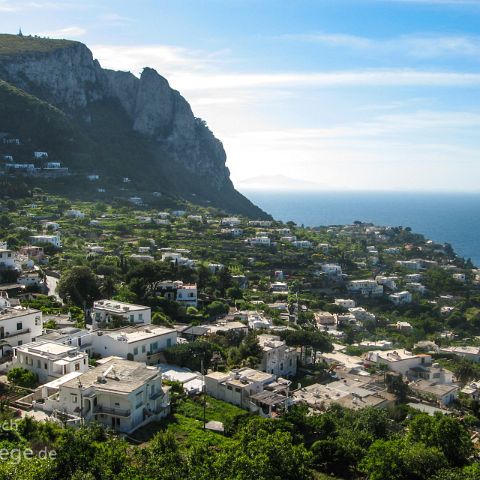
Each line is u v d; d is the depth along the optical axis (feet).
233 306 540.52
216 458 203.31
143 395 250.57
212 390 301.84
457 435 258.37
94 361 293.64
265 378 310.04
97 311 382.83
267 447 208.13
